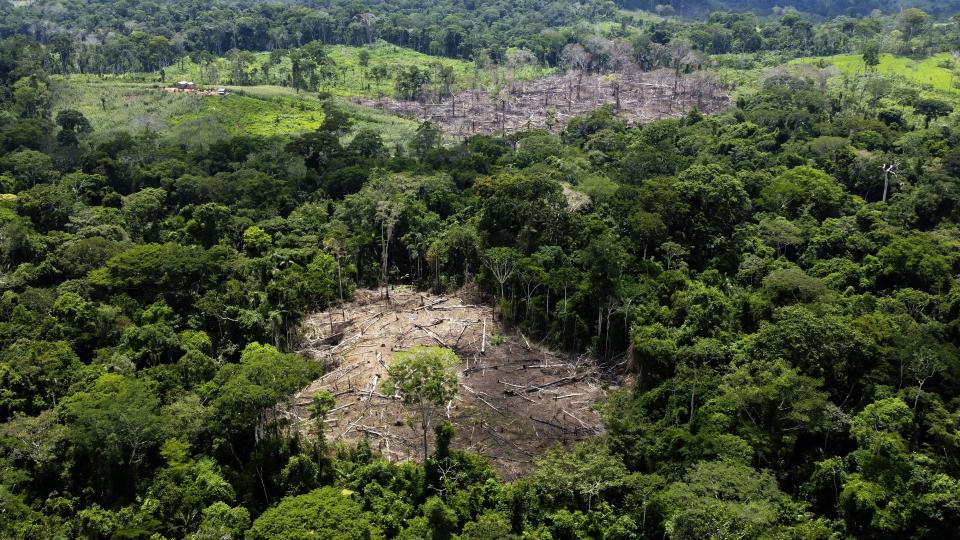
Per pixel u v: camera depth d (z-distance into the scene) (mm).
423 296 92250
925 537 49281
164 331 72188
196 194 105938
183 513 52250
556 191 91250
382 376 72188
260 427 59031
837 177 106500
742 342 68062
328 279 88812
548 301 80750
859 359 63125
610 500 54906
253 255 93625
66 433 55781
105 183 108375
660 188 90750
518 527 53719
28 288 79188
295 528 47688
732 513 46750
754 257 83812
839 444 58656
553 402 68938
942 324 69438
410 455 60844
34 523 50500
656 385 67750
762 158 111625
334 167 117812
